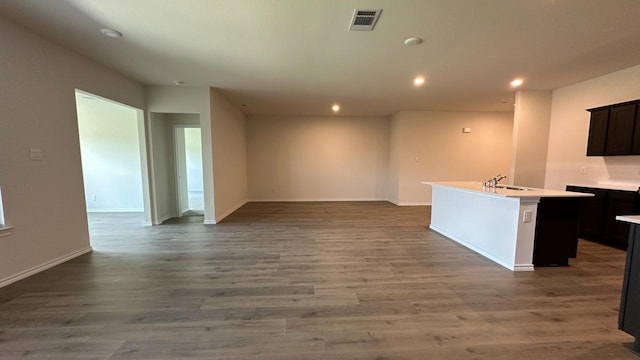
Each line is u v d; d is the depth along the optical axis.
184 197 6.34
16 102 2.61
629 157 3.85
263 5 2.26
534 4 2.23
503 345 1.75
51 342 1.74
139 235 4.29
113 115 5.98
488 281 2.69
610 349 1.71
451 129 7.06
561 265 3.06
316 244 3.85
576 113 4.49
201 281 2.65
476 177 7.18
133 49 3.17
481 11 2.34
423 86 4.71
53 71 2.98
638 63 3.57
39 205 2.85
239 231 4.54
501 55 3.31
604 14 2.37
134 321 1.98
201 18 2.47
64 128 3.14
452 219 4.17
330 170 7.98
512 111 7.01
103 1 2.20
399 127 7.04
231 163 6.23
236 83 4.57
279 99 5.78
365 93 5.22
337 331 1.89
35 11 2.35
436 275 2.83
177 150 5.80
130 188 6.11
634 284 1.66
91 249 3.57
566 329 1.91
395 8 2.30
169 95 4.77
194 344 1.74
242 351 1.68
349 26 2.61
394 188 7.43
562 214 3.00
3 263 2.52
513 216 2.98
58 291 2.43
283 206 7.02
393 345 1.75
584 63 3.57
